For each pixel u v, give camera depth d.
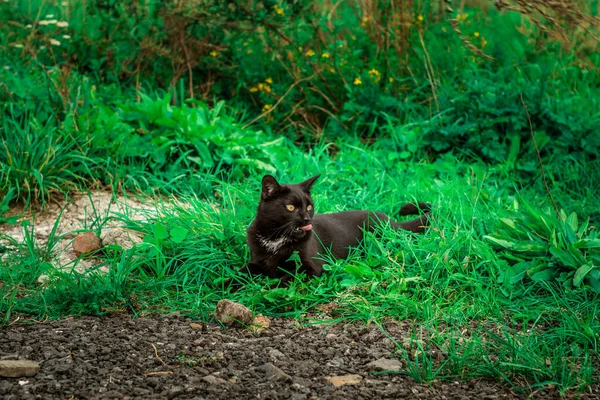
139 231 5.77
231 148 7.16
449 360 3.91
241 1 8.59
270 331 4.34
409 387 3.63
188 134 7.20
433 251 5.17
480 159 7.53
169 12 8.66
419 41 9.20
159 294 4.79
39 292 4.73
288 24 8.73
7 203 6.29
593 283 4.77
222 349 4.00
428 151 7.90
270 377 3.64
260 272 5.08
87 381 3.52
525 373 3.79
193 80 8.95
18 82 7.37
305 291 4.88
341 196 6.73
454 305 4.62
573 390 3.64
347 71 8.80
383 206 6.41
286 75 9.02
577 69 9.39
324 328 4.42
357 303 4.66
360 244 5.49
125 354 3.87
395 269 4.97
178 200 6.54
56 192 6.68
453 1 11.02
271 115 8.60
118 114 7.41
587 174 7.33
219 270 5.14
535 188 7.21
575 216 5.46
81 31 8.92
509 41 9.73
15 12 9.26
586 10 8.80
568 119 7.87
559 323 4.48
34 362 3.64
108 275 4.91
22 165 6.56
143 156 7.00
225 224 5.52
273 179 4.97
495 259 5.06
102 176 6.93
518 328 4.45
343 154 7.58
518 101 7.89
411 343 4.12
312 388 3.56
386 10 9.09
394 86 8.74
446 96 8.35
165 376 3.62
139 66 8.78
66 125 7.00
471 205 5.96
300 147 8.17
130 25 9.01
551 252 4.95
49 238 5.55
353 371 3.80
